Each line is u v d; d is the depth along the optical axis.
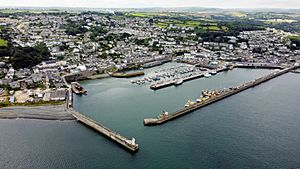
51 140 161.12
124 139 157.25
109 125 182.00
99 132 171.88
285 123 192.25
